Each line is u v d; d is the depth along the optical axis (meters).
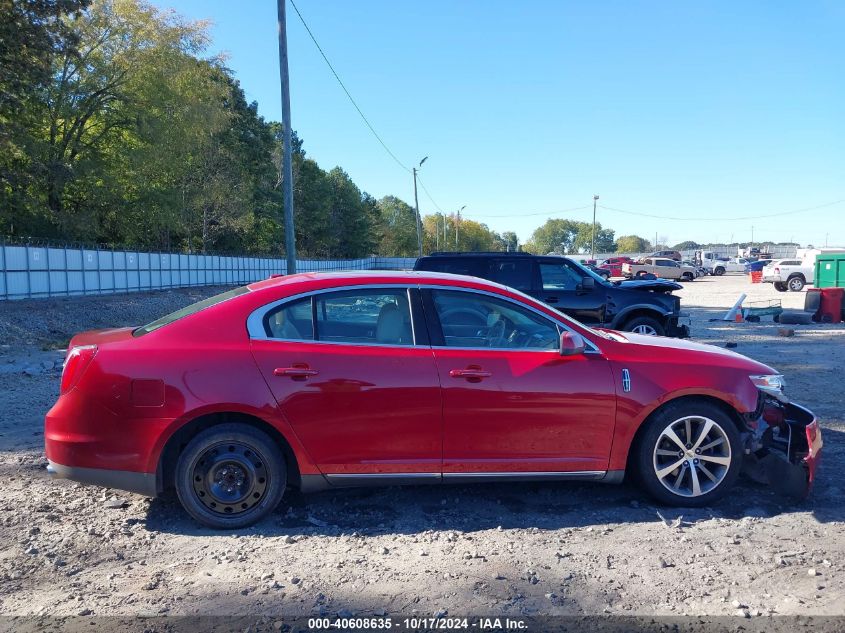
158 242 51.44
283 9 16.97
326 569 3.53
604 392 4.23
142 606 3.15
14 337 17.17
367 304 4.29
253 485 4.04
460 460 4.15
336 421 4.03
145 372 3.92
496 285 4.51
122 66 38.41
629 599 3.21
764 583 3.37
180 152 43.75
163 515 4.30
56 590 3.32
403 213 127.56
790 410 4.68
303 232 77.12
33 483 4.93
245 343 4.05
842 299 17.48
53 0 24.44
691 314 20.62
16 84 24.55
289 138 17.73
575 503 4.52
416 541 3.90
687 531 4.03
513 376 4.17
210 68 46.69
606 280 11.27
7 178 31.09
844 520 4.19
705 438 4.39
